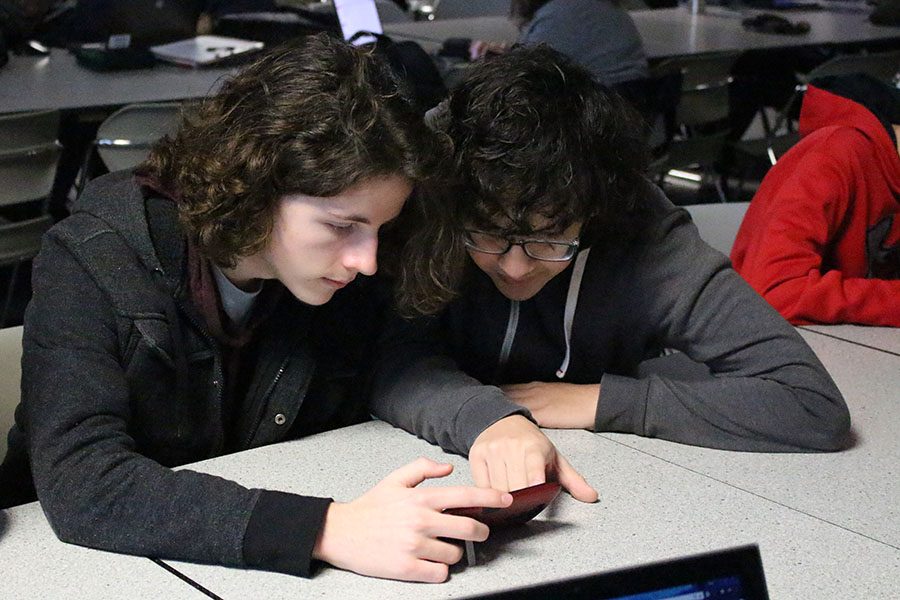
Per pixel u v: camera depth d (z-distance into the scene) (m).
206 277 1.28
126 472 1.14
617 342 1.56
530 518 1.15
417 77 2.82
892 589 1.05
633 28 3.75
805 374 1.40
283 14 4.53
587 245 1.48
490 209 1.27
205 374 1.35
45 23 4.11
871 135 1.99
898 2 4.96
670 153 4.11
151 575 1.07
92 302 1.24
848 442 1.40
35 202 3.77
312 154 1.08
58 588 1.04
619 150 1.35
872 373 1.63
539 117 1.26
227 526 1.08
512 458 1.23
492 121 1.26
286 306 1.40
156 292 1.28
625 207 1.42
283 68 1.15
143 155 3.13
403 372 1.45
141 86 3.40
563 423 1.42
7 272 3.91
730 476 1.30
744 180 5.02
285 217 1.13
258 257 1.21
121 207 1.29
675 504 1.22
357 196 1.11
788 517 1.19
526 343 1.56
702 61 4.11
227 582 1.06
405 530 1.06
